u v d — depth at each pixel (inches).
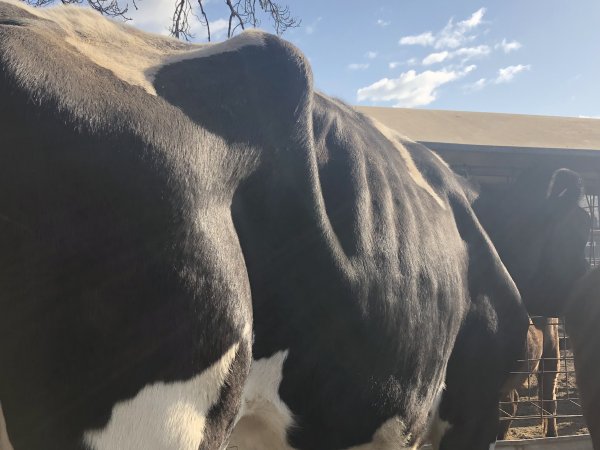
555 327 118.3
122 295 27.8
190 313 30.0
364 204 45.5
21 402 26.4
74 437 26.9
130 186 28.1
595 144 133.2
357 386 43.9
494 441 62.6
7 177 25.8
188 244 30.0
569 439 96.9
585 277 74.0
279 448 42.9
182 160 30.4
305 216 39.9
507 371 62.5
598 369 68.3
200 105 33.9
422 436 55.3
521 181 75.1
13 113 26.3
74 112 27.7
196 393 30.5
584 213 75.7
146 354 28.5
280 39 40.2
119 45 35.4
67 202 26.8
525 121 158.6
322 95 51.2
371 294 44.1
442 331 52.6
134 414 28.1
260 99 37.4
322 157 44.8
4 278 26.1
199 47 39.9
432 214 54.7
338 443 44.6
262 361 38.6
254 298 37.2
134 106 30.2
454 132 139.3
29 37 29.7
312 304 40.5
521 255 72.2
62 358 26.5
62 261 26.6
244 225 36.6
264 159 37.2
